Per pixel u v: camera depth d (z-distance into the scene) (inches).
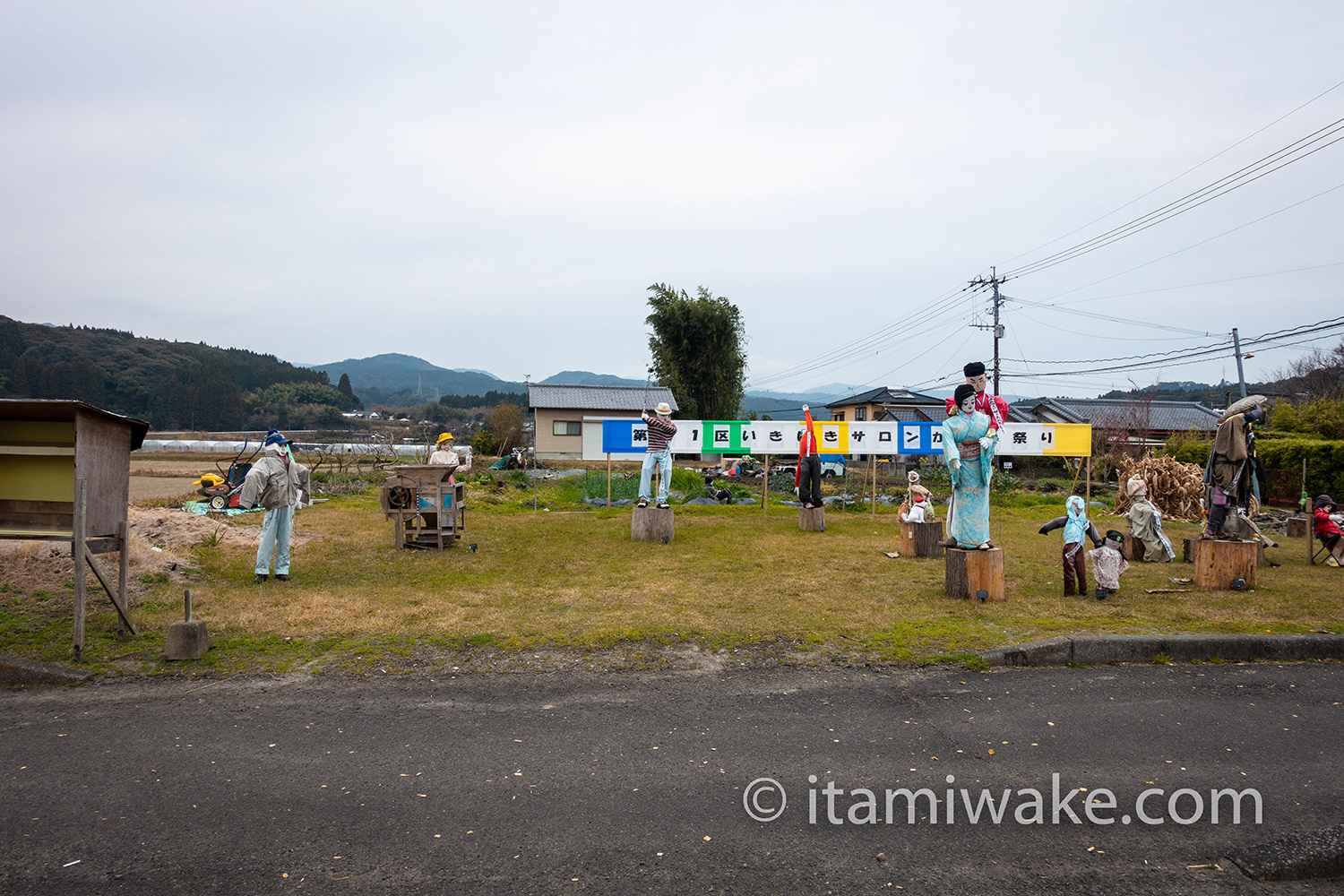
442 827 127.3
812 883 113.4
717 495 707.4
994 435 294.4
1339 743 165.5
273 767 148.8
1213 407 1635.1
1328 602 285.9
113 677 196.7
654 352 1743.4
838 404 1907.0
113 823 127.5
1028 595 298.4
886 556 391.5
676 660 213.9
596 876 113.9
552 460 1471.5
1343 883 117.8
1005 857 121.2
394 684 195.3
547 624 246.8
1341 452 717.3
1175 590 308.0
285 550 313.4
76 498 205.0
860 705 183.3
